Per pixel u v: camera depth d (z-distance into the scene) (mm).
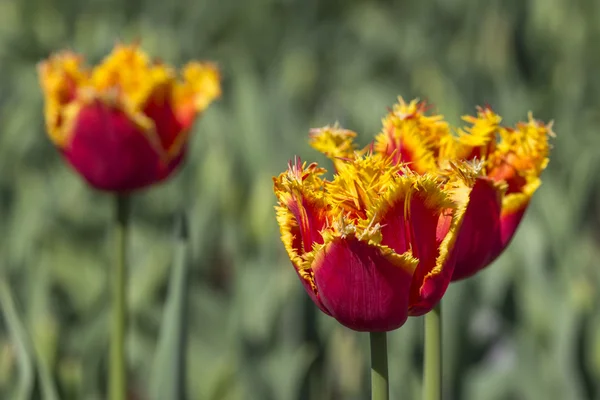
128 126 1413
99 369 1598
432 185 1087
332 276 1093
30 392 1353
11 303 1361
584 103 2709
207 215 1892
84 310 1805
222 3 3764
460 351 1554
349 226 1081
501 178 1189
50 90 1443
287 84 2887
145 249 1936
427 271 1097
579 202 1856
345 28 3533
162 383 1402
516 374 1550
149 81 1437
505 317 1646
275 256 1681
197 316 1693
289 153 1978
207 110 2146
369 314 1094
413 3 3828
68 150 1427
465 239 1168
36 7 3730
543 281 1638
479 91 2391
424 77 2709
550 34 2936
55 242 1935
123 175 1421
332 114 2461
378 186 1093
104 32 2914
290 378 1538
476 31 3082
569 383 1532
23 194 2010
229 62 3314
